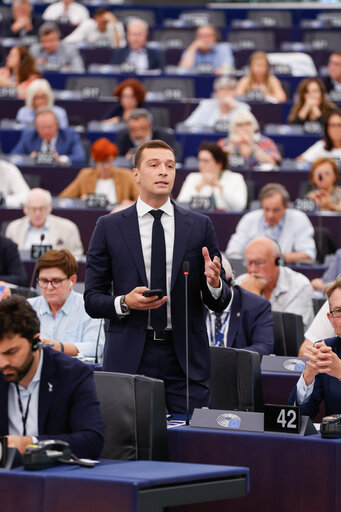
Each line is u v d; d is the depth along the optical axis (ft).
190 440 25.16
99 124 73.87
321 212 59.41
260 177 65.16
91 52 91.81
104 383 24.18
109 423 23.85
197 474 19.56
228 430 25.12
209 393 28.17
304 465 24.03
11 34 99.76
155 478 19.04
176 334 26.81
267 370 32.99
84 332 35.86
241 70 93.45
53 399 22.86
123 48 91.15
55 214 57.21
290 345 38.63
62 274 35.55
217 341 37.29
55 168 65.51
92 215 57.16
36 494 19.44
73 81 84.33
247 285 41.57
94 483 18.99
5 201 61.46
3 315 21.88
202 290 27.14
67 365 23.08
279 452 24.29
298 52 94.68
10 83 81.51
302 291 42.47
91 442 22.50
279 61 91.04
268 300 42.29
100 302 26.53
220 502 24.84
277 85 82.74
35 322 22.29
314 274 52.54
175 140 72.79
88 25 97.76
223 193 61.11
